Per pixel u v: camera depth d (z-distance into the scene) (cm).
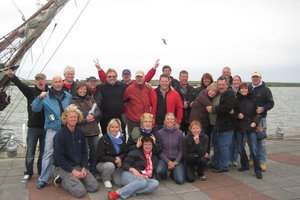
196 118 587
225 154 577
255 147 557
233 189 492
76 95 538
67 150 481
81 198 455
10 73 505
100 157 509
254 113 572
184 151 521
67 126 483
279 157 684
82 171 476
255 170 553
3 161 643
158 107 589
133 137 530
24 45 741
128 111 597
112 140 514
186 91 660
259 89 590
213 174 572
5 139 1258
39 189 488
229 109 546
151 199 452
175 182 526
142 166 511
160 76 586
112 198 444
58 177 485
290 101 5312
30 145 527
